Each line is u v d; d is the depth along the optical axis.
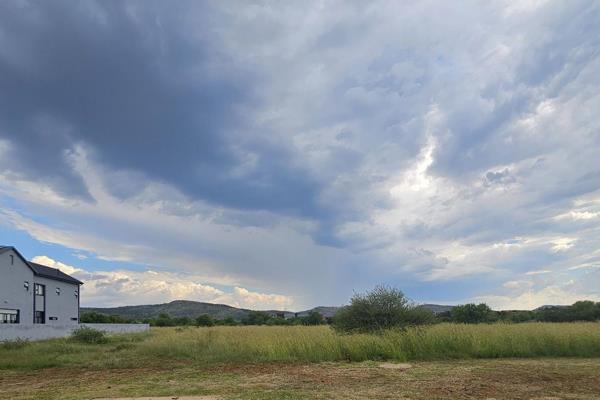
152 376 14.64
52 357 21.12
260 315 78.94
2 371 17.45
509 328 22.38
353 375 13.92
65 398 10.88
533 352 18.34
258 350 19.77
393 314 25.77
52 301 55.47
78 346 27.06
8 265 45.91
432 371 14.53
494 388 11.42
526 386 11.70
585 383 12.13
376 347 18.23
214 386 12.26
